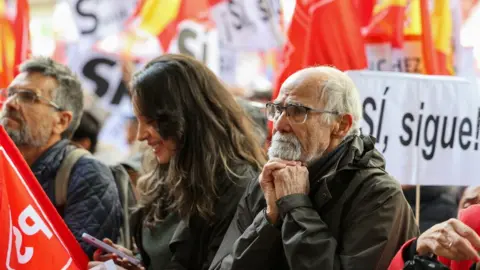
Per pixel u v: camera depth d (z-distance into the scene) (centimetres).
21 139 556
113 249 490
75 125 584
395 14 706
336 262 408
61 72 573
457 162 576
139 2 792
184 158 489
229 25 765
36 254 430
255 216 455
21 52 712
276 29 770
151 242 509
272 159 434
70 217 541
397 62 718
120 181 616
